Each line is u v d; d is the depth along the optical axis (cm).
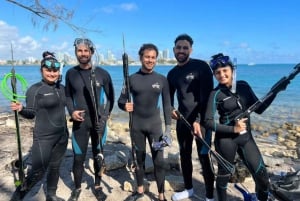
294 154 742
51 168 407
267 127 1191
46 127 392
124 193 455
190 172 440
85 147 428
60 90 407
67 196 451
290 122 1284
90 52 416
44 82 398
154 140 416
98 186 442
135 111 419
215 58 368
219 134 370
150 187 468
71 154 619
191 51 430
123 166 541
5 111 1480
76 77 423
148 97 411
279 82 357
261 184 368
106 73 437
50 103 392
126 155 575
